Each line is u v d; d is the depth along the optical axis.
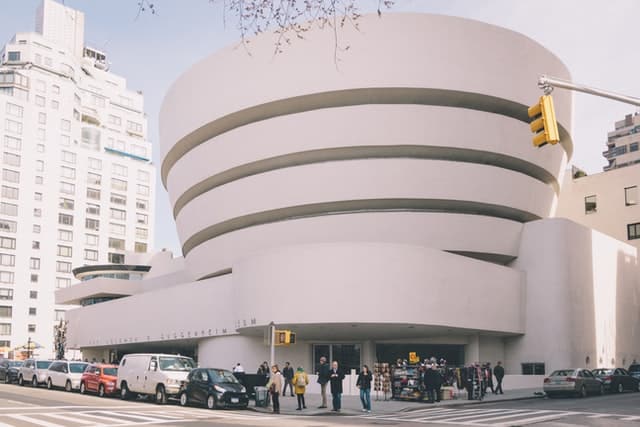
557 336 41.44
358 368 40.69
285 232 41.59
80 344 62.22
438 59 40.31
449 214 40.69
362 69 40.00
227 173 44.28
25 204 95.62
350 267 34.66
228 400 24.50
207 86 44.75
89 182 103.62
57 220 98.88
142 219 109.81
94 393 32.47
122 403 26.59
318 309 34.56
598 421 19.56
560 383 31.11
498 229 42.19
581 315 43.06
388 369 30.72
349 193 40.16
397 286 34.69
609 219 58.53
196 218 47.03
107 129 111.50
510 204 42.50
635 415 21.58
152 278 61.09
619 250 50.28
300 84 40.72
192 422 18.41
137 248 108.31
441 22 40.62
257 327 37.09
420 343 41.28
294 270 35.38
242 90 42.59
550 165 45.50
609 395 33.16
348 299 34.38
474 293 38.16
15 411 21.55
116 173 107.44
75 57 112.56
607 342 46.16
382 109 40.06
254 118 43.56
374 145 40.12
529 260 43.06
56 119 100.88
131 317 54.25
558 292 41.91
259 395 26.16
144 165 111.56
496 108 42.84
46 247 97.00
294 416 22.89
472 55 40.97
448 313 36.22
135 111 118.81
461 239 40.84
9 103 96.00
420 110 40.22
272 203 41.75
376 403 28.08
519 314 41.97
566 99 46.34
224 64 43.78
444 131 40.47
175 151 49.62
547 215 46.59
